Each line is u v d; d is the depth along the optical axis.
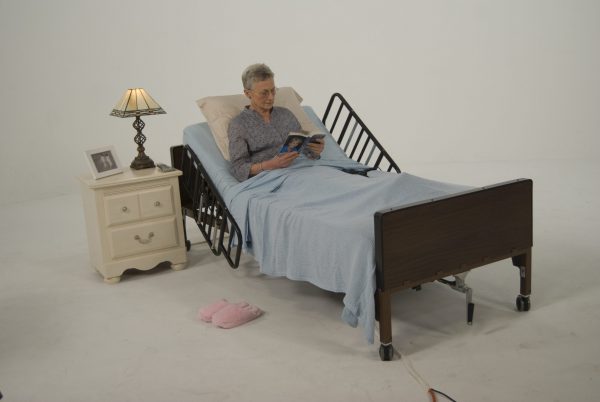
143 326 2.95
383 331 2.48
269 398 2.27
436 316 2.90
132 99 3.60
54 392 2.38
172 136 6.26
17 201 5.80
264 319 2.98
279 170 3.51
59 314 3.13
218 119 3.85
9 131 5.68
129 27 5.91
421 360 2.50
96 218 3.44
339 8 6.23
